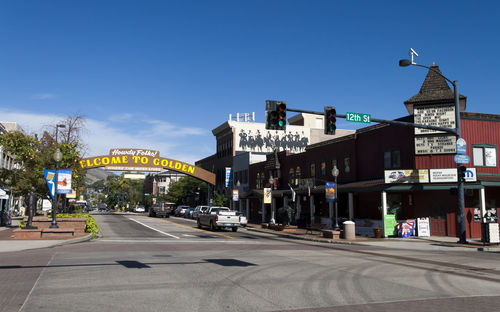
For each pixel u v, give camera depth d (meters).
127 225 36.69
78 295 7.75
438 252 17.89
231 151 61.66
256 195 44.97
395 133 28.45
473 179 24.47
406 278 10.35
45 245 16.88
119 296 7.71
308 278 10.05
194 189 72.88
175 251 16.08
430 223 26.19
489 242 20.55
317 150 37.91
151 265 11.87
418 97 26.95
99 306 6.94
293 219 38.84
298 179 40.03
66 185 22.45
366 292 8.48
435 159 26.11
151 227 34.22
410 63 20.83
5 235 21.70
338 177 34.56
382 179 28.61
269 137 62.91
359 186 28.16
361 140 32.16
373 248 19.62
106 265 11.70
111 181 145.25
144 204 139.75
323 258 14.45
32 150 31.48
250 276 10.19
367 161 31.23
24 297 7.52
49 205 38.16
